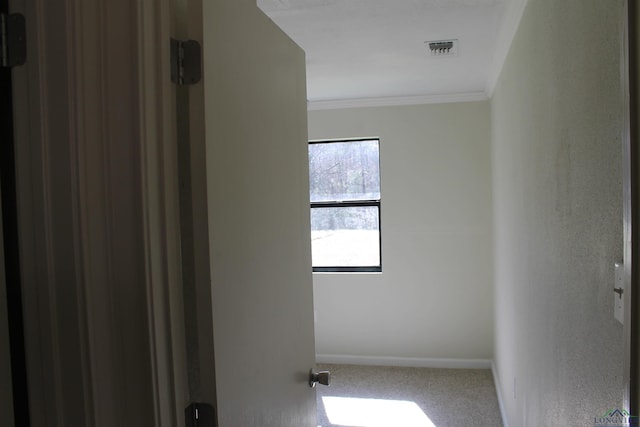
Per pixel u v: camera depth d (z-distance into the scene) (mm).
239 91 1025
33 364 765
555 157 1326
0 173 768
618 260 815
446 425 2840
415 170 3773
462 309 3738
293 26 2143
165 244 818
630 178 670
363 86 3354
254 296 1088
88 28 759
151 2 796
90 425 759
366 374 3691
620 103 795
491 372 3629
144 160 771
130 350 782
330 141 3961
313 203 4020
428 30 2221
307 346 1548
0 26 761
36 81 751
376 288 3879
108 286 774
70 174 748
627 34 674
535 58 1613
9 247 772
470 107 3662
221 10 939
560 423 1306
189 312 896
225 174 944
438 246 3758
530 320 1824
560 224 1279
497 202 3148
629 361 684
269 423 1158
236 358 974
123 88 768
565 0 1188
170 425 821
